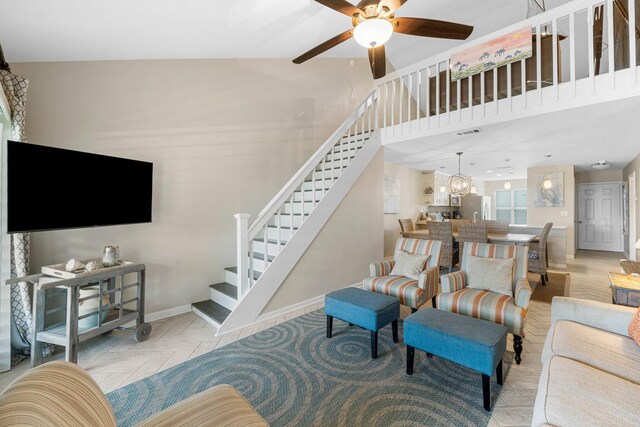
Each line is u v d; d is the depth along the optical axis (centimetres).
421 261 330
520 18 490
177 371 219
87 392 98
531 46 311
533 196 709
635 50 269
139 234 312
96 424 92
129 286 262
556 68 299
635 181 580
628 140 427
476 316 245
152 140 321
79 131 280
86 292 245
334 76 523
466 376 210
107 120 295
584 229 833
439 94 397
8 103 220
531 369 220
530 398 186
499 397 187
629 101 270
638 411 106
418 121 415
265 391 194
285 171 445
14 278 215
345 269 412
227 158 380
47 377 89
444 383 202
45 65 266
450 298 262
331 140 414
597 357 144
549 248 599
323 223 381
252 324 307
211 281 365
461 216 894
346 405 180
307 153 476
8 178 199
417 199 787
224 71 379
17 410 73
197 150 354
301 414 173
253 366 225
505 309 233
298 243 353
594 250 814
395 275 338
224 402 120
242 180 395
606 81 271
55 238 267
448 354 189
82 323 239
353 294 275
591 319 181
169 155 332
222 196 375
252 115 407
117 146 300
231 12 277
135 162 288
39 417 76
